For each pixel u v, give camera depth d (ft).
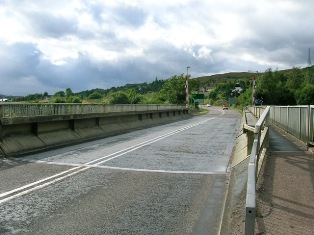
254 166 14.12
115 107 80.43
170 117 139.64
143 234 17.42
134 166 34.65
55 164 34.94
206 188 26.53
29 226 18.21
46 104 49.98
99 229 17.93
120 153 43.09
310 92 297.53
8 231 17.51
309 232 15.71
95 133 65.16
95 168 33.32
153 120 112.88
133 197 23.79
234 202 21.68
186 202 22.91
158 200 23.22
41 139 47.50
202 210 21.35
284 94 316.40
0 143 39.19
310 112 37.06
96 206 21.67
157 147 49.34
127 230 17.88
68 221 19.01
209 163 36.86
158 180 28.84
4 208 21.06
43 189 25.39
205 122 120.98
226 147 49.80
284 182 23.20
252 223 10.67
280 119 65.26
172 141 57.21
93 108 67.41
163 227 18.44
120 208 21.40
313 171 26.27
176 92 297.74
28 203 22.07
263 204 18.94
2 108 40.32
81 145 50.93
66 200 22.81
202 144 53.21
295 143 40.86
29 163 35.22
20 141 42.88
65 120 56.08
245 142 41.93
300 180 23.75
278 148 36.60
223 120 136.67
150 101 261.85
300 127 42.45
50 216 19.76
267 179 23.82
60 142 51.11
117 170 32.58
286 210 18.21
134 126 90.17
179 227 18.52
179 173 31.71
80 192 24.76
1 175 29.58
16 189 25.18
